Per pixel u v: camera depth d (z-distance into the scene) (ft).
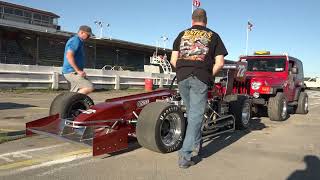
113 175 16.66
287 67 40.14
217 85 26.86
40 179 15.87
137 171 17.31
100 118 19.40
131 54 142.82
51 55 119.03
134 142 22.03
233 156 20.71
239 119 28.86
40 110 37.91
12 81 60.64
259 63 41.60
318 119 38.60
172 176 16.75
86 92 24.88
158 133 19.58
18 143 21.89
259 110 40.16
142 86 85.25
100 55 129.49
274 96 37.17
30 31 103.76
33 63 113.09
